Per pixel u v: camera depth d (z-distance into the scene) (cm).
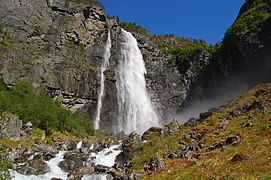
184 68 10250
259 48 6969
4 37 6944
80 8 8700
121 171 3678
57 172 3984
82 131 6350
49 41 7669
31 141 4775
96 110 7712
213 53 9419
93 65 8319
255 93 5803
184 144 4175
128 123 8369
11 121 4694
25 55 6981
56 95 7012
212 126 4719
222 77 8625
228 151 3128
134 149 4456
